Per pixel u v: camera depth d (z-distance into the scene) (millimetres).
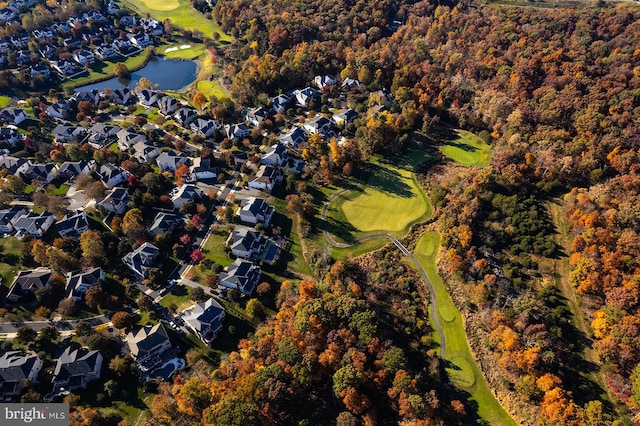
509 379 105062
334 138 191500
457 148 188250
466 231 138000
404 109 195250
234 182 171250
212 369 108250
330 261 137125
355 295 121750
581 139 161500
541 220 145250
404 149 188750
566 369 106375
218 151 188250
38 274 126562
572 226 143000
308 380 97375
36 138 190625
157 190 160625
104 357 110938
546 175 159500
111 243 138250
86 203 157750
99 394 101875
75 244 141000
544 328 109125
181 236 146625
